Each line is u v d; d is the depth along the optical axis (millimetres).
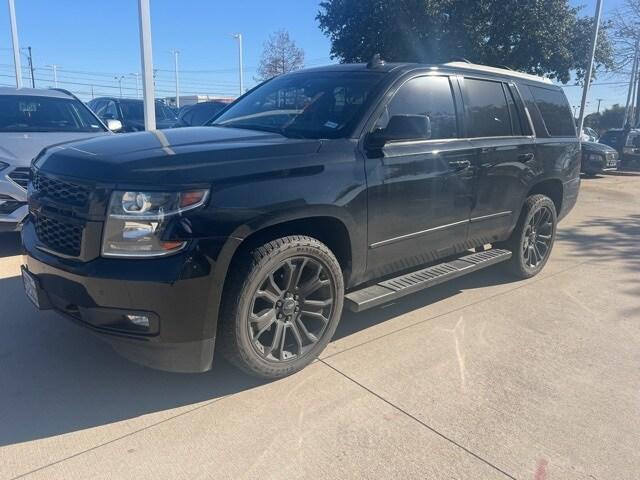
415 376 3406
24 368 3334
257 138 3428
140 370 3355
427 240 4090
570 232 8070
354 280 3645
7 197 5293
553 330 4227
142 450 2615
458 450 2689
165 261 2684
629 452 2721
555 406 3117
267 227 3119
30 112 6875
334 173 3285
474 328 4207
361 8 16453
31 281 3145
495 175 4625
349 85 3965
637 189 14461
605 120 55188
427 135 3445
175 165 2816
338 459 2592
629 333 4211
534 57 17000
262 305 3146
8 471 2441
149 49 9242
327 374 3395
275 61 38250
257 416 2918
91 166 2879
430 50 16359
